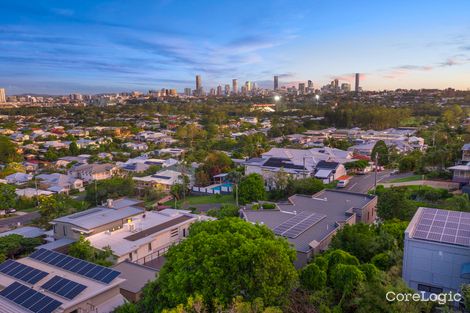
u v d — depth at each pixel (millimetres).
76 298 22531
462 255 22016
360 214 40406
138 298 26781
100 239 36781
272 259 19156
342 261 22828
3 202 63438
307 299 19906
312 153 80562
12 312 21391
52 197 54375
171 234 40094
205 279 18625
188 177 72062
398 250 26000
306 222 35969
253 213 39344
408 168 71500
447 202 45688
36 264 27609
